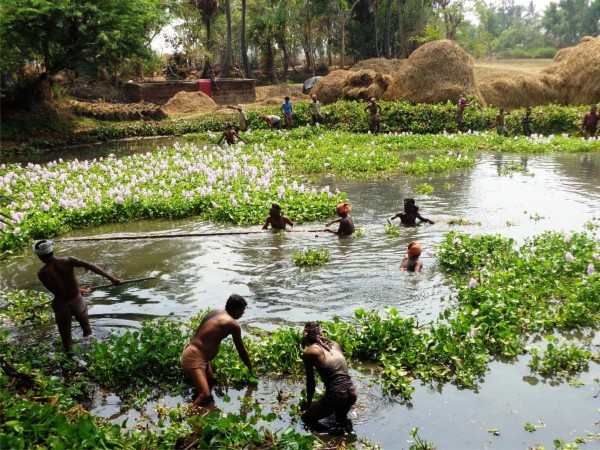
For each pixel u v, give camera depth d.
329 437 5.93
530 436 5.79
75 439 5.23
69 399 6.35
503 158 23.11
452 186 17.92
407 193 17.17
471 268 10.47
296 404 6.53
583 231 12.55
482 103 33.78
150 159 23.25
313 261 11.12
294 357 7.34
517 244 11.75
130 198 16.02
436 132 30.95
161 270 11.23
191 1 55.47
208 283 10.41
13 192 18.16
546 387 6.68
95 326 8.82
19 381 6.68
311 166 21.30
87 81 45.97
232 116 37.31
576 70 34.94
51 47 34.28
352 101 34.75
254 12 67.19
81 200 15.60
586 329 8.06
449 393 6.64
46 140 32.59
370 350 7.61
